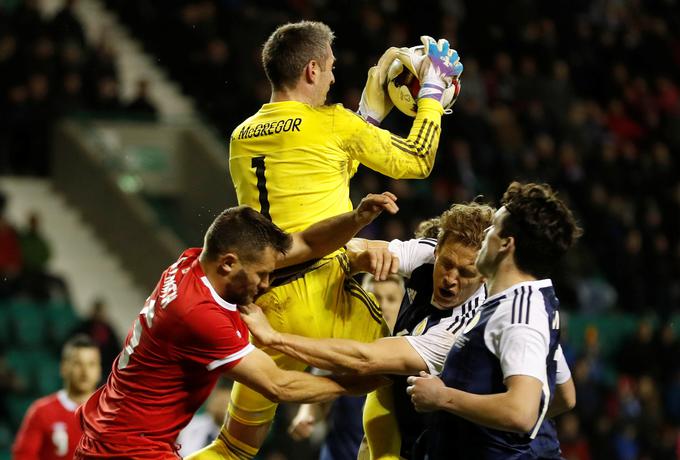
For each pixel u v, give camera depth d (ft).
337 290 16.57
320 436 40.47
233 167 16.88
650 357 50.83
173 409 16.03
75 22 53.01
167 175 52.42
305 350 15.67
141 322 15.90
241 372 15.64
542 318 14.39
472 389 14.61
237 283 15.49
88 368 26.58
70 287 47.91
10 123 50.85
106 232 50.75
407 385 17.60
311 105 16.49
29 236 45.80
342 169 16.46
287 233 15.74
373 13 54.49
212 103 54.29
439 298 16.76
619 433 46.55
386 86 17.62
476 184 53.67
